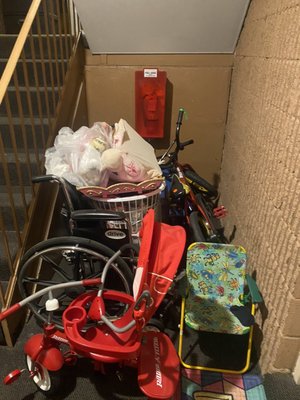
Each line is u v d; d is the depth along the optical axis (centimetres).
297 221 127
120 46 259
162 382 134
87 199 180
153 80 265
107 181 174
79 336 123
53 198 227
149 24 238
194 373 158
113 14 231
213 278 162
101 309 133
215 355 168
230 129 268
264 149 170
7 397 149
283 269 140
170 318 187
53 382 148
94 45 259
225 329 150
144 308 117
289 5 143
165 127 293
